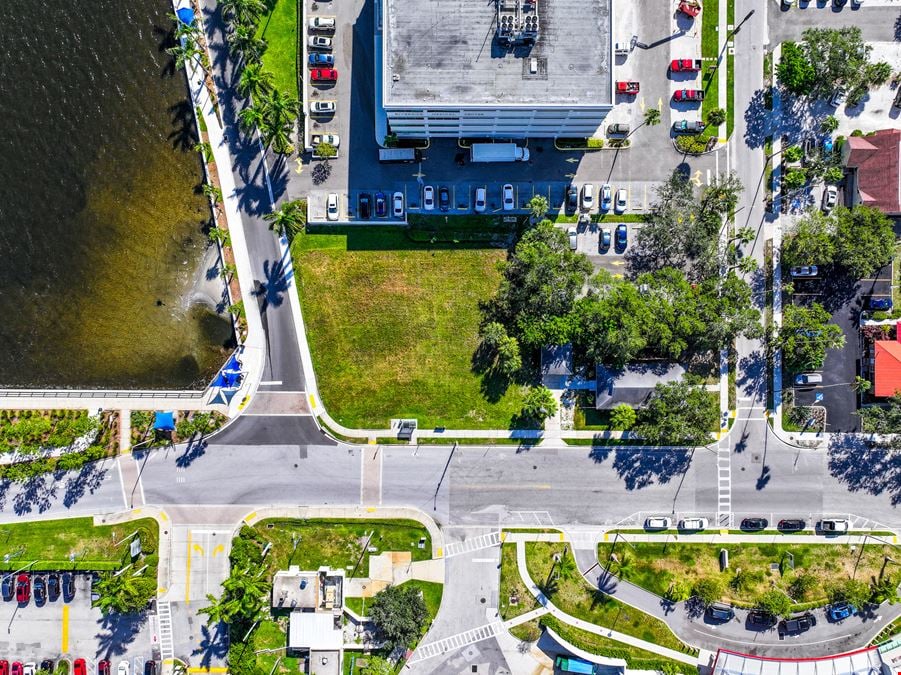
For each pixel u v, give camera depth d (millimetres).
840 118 85062
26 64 86375
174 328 87062
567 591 85750
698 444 85375
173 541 85812
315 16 84188
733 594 85438
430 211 85250
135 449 86062
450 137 84938
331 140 84312
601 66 74188
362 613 85438
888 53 85250
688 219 80938
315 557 85625
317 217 85250
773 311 85750
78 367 87062
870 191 82625
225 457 85938
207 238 86750
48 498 85938
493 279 85312
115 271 86875
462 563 85750
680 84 85250
